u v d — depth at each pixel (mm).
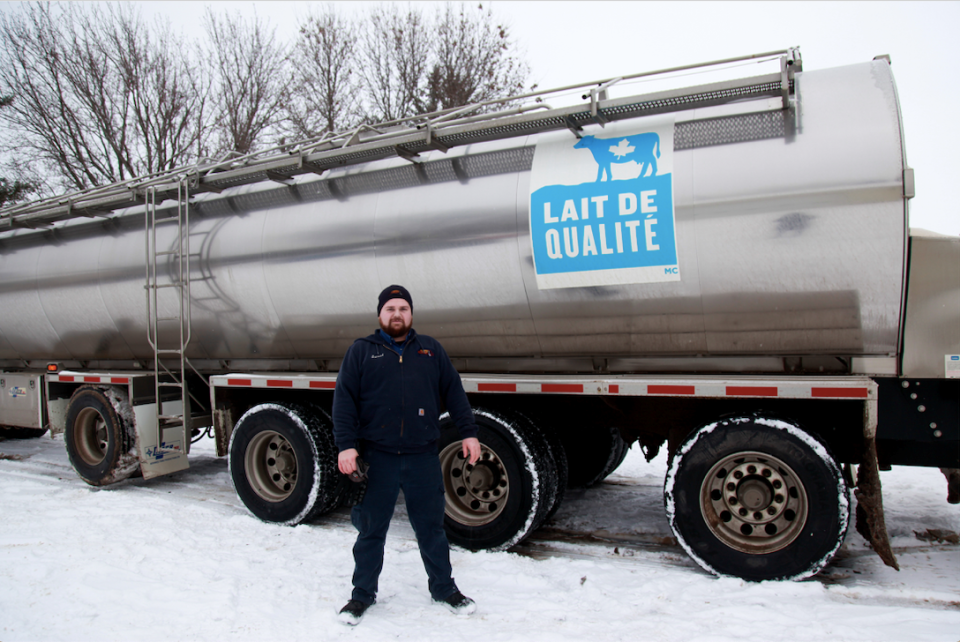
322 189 4793
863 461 3240
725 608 3125
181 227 5258
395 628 2973
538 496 3914
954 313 3264
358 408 3145
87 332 6211
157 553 4059
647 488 6027
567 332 4016
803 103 3490
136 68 16516
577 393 3828
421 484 3117
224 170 5328
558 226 3855
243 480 4902
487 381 4066
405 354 3145
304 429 4637
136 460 5859
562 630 2936
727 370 3770
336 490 4766
